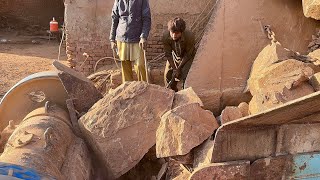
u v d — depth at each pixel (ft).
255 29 24.45
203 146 17.03
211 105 23.56
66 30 31.32
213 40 23.97
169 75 26.03
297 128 15.79
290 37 25.21
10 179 13.11
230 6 24.34
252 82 21.35
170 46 24.90
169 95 19.01
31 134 17.06
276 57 21.33
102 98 20.77
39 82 21.98
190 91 19.22
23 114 22.34
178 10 30.76
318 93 13.20
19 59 47.42
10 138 17.78
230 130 15.23
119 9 25.22
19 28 69.36
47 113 20.15
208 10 30.55
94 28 31.24
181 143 16.83
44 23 70.64
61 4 70.69
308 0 24.09
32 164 14.84
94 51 31.58
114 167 18.12
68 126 19.88
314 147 15.98
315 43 25.09
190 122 17.20
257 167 15.83
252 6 24.63
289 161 15.90
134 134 18.37
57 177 15.06
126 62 26.11
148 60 31.48
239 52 24.03
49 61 46.93
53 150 16.61
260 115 14.32
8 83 37.14
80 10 31.04
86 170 17.60
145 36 24.80
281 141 15.83
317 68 20.98
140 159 18.31
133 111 18.67
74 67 31.83
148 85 19.17
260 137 15.67
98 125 18.49
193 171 15.83
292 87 18.81
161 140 17.28
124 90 19.24
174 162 17.98
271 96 18.48
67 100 21.01
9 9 69.62
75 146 18.62
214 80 23.73
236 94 23.50
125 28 25.09
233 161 15.57
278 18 25.03
